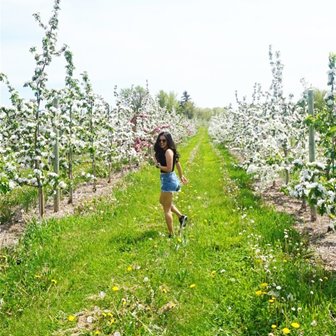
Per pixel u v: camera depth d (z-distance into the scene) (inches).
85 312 186.7
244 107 810.8
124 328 169.3
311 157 332.8
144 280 203.2
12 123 344.2
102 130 545.6
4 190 302.5
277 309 171.6
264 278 205.2
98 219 331.3
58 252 253.6
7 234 319.0
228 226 303.4
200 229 295.4
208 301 192.5
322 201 207.0
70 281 218.5
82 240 277.9
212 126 1670.8
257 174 415.2
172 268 225.0
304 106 408.2
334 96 257.0
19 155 344.8
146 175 568.7
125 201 394.0
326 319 160.1
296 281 195.8
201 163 772.0
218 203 386.0
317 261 223.5
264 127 438.6
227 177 544.7
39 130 335.9
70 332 169.6
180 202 394.3
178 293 197.8
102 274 227.3
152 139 767.7
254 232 281.9
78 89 437.1
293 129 428.1
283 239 262.8
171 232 285.0
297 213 347.9
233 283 206.7
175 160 295.4
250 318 173.0
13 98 331.6
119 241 279.1
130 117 733.9
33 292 203.9
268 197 426.9
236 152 885.8
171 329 168.9
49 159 378.0
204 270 226.2
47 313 185.6
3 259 248.4
